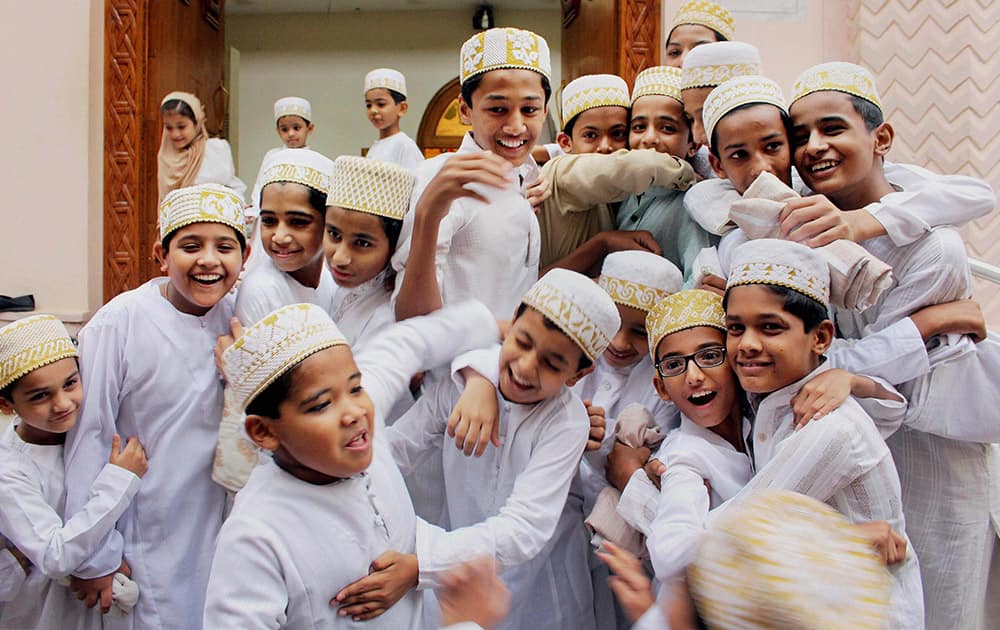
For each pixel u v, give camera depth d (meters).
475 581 1.09
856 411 1.37
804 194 1.81
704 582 0.58
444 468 1.59
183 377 1.68
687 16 2.46
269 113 7.93
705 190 1.79
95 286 3.86
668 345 1.51
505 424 1.51
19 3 3.79
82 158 3.82
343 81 7.91
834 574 0.53
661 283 1.68
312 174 1.77
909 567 1.34
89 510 1.55
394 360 1.46
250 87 7.93
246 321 1.72
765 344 1.39
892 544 1.31
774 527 0.56
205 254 1.63
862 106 1.63
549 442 1.45
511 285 1.77
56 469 1.64
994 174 3.46
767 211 1.54
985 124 3.46
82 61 3.81
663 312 1.54
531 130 1.76
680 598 0.63
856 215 1.57
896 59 3.47
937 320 1.53
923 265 1.58
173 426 1.66
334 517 1.20
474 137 1.85
